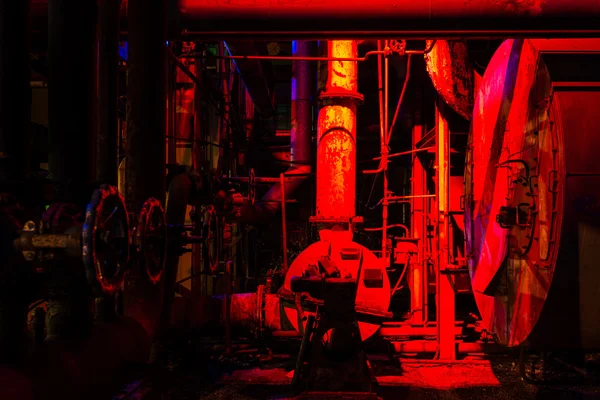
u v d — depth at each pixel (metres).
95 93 3.94
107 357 3.68
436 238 8.65
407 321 9.88
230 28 5.43
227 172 13.02
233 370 7.68
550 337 5.26
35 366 3.03
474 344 8.51
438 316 8.40
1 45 3.28
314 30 5.39
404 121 13.84
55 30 3.73
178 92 9.55
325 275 6.83
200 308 8.70
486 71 7.06
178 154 9.52
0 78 3.29
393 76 13.96
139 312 4.74
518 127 5.86
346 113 8.59
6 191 3.04
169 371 7.21
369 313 8.00
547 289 5.03
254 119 16.94
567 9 5.09
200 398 6.46
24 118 3.39
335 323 6.55
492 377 7.37
